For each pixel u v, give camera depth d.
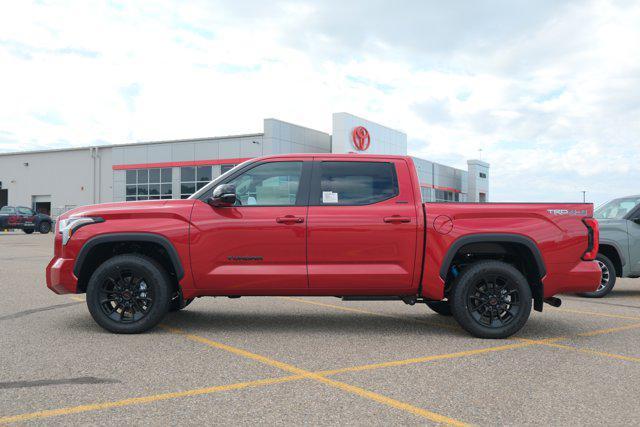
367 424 3.23
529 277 5.94
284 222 5.65
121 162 41.03
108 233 5.68
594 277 5.69
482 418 3.34
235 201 5.76
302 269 5.64
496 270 5.59
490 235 5.63
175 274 6.10
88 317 6.58
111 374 4.21
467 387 3.95
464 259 6.05
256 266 5.68
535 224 5.68
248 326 6.20
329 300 8.37
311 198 5.79
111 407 3.48
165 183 39.34
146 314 5.66
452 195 56.75
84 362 4.55
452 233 5.64
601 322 6.60
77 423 3.21
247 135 36.22
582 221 5.73
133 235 5.67
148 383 3.99
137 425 3.19
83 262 5.72
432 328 6.16
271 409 3.46
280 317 6.82
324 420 3.28
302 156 5.94
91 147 45.53
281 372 4.31
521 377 4.21
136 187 40.59
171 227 5.68
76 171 46.72
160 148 39.38
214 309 7.41
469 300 5.62
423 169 48.19
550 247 5.66
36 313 6.83
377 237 5.65
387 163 5.91
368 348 5.16
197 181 38.09
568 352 5.04
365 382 4.05
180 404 3.55
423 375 4.25
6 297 8.16
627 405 3.58
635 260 8.89
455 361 4.68
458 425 3.23
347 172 5.88
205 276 5.66
